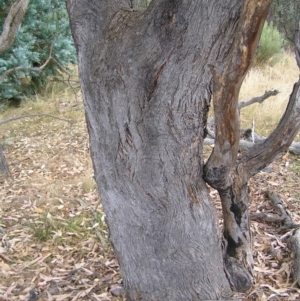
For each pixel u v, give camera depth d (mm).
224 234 2891
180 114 2262
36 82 9852
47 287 3414
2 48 4980
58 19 9727
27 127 7988
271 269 3406
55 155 6492
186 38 2096
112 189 2475
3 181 5719
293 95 2404
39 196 5180
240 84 2033
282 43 11211
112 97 2277
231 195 2674
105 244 4047
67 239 4215
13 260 3908
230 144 2270
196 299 2580
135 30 2184
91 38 2352
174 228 2455
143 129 2283
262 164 2637
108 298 3141
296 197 4824
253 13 1812
